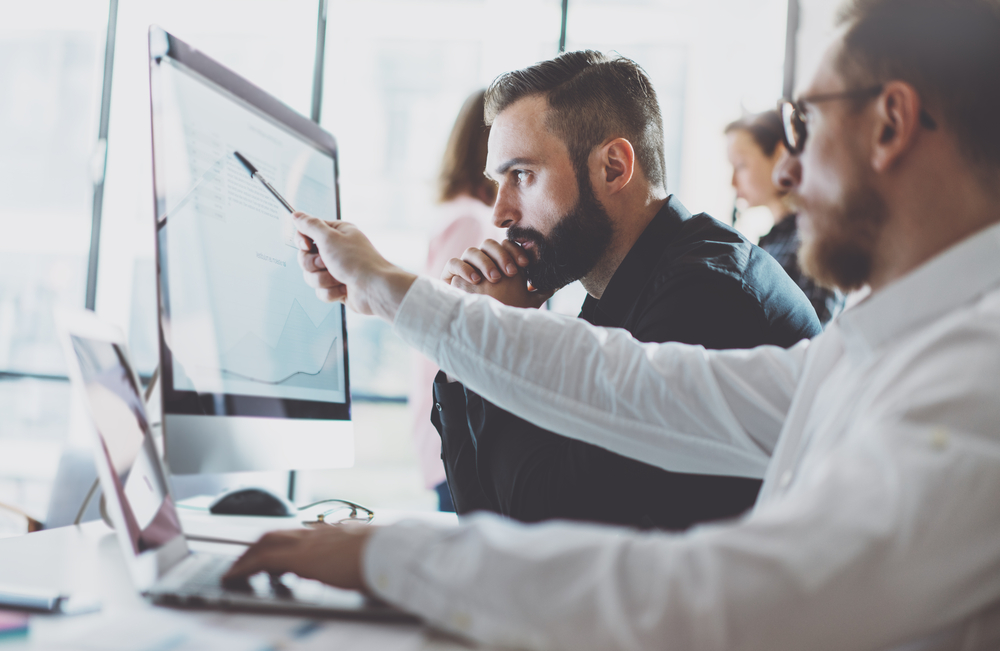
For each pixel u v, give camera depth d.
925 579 0.42
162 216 0.87
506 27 3.78
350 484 5.56
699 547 0.45
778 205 2.71
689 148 3.66
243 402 0.99
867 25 0.61
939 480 0.43
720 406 0.85
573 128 1.33
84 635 0.52
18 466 4.22
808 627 0.42
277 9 3.92
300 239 1.06
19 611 0.57
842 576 0.42
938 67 0.58
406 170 4.45
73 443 1.55
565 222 1.35
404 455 5.99
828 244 0.64
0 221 4.30
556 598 0.46
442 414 1.22
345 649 0.52
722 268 1.13
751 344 1.11
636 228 1.36
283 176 1.18
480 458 1.15
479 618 0.48
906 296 0.57
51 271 4.28
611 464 1.02
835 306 2.24
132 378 0.79
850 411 0.56
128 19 4.00
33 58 4.35
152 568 0.64
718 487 1.04
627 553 0.46
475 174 2.59
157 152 0.87
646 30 3.71
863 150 0.61
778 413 0.84
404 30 3.94
